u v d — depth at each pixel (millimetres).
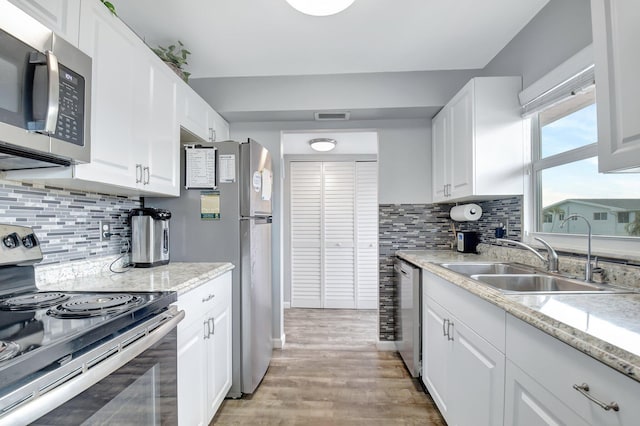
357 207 4449
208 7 1769
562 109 1757
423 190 2857
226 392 1900
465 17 1876
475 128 2016
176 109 1918
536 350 933
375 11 1812
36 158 1013
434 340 1870
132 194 1831
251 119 2848
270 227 2486
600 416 704
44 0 1030
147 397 1033
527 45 1947
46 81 916
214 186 2014
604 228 1479
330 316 3941
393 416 1857
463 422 1454
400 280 2551
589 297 1103
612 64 953
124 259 1835
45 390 667
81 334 790
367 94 2570
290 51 2234
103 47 1287
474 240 2549
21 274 1208
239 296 2012
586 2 1513
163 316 1129
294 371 2412
